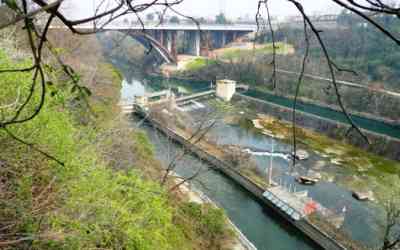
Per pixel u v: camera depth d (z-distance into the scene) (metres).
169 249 7.84
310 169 25.56
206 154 25.14
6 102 4.83
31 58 6.14
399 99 35.62
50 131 5.35
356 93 39.25
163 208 7.75
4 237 4.28
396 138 29.58
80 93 1.46
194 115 35.66
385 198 16.05
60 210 5.07
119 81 28.53
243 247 14.45
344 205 20.58
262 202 20.59
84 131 7.97
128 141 12.25
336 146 30.45
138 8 1.11
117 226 5.83
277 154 28.27
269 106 39.25
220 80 42.53
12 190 4.81
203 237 13.59
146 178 12.00
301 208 18.39
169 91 42.16
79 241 4.89
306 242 17.39
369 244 16.23
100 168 6.93
